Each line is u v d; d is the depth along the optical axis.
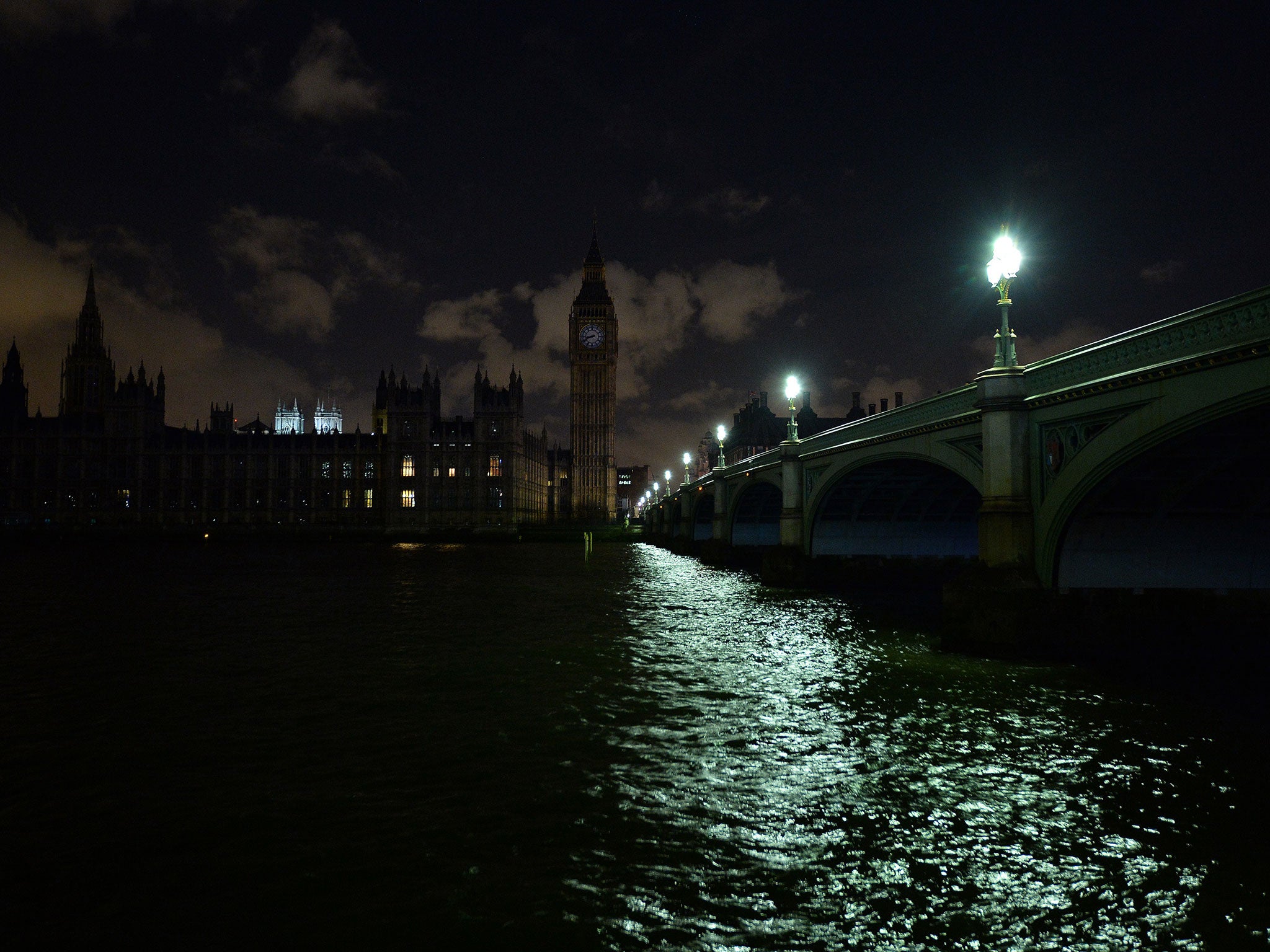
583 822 11.79
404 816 12.03
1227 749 15.31
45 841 11.17
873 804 12.55
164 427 198.12
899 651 25.55
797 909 9.40
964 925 9.09
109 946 8.59
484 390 185.25
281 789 13.17
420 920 9.09
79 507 187.50
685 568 73.00
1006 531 23.34
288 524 187.12
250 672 22.56
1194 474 20.73
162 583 55.59
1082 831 11.57
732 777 13.76
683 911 9.34
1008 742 15.75
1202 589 23.47
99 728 16.78
